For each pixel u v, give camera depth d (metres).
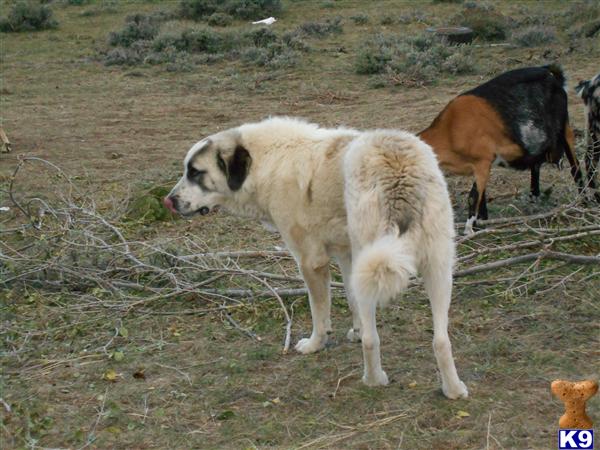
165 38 27.72
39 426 6.39
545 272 8.85
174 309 8.73
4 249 10.68
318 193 6.95
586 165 10.79
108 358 7.66
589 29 24.88
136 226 11.38
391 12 31.83
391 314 8.23
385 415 6.33
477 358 7.19
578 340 7.44
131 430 6.38
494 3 32.12
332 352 7.50
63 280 9.43
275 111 19.47
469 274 8.87
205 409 6.65
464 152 10.10
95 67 26.75
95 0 39.75
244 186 7.36
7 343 8.07
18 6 34.03
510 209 10.84
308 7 34.53
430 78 21.25
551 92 10.50
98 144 17.23
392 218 6.12
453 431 6.04
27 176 14.78
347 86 21.58
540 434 5.94
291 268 9.59
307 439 6.09
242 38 27.78
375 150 6.42
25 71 26.73
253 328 8.16
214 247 10.45
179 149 16.45
